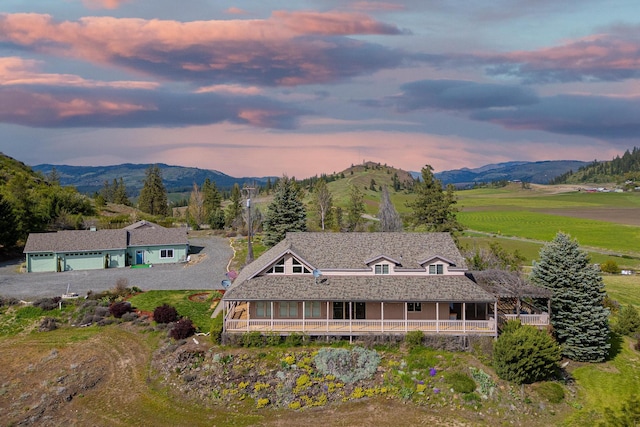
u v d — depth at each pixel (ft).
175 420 107.96
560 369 128.77
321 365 122.93
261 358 126.41
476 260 207.31
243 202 349.82
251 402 113.80
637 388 122.11
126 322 153.38
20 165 460.14
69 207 331.36
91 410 112.37
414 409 111.45
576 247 143.74
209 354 128.67
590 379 126.00
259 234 323.37
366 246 154.10
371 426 105.40
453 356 127.13
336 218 372.99
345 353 125.70
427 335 131.75
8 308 161.68
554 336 137.69
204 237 313.94
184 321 143.13
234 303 150.41
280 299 132.36
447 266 144.25
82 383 122.72
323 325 135.74
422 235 157.89
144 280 200.03
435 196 263.49
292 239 159.63
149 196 455.63
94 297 171.63
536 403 114.01
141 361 132.26
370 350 128.77
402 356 127.85
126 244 229.25
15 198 273.54
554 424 108.58
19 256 244.22
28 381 124.26
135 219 335.88
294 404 111.96
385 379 120.06
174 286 190.39
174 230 245.86
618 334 154.30
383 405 112.68
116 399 116.26
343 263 146.72
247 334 131.34
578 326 134.72
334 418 108.37
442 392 115.75
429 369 122.31
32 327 151.74
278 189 258.98
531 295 135.64
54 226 284.82
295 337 131.54
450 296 132.87
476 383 118.11
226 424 106.63
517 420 109.09
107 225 301.22
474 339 130.11
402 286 138.41
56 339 144.46
